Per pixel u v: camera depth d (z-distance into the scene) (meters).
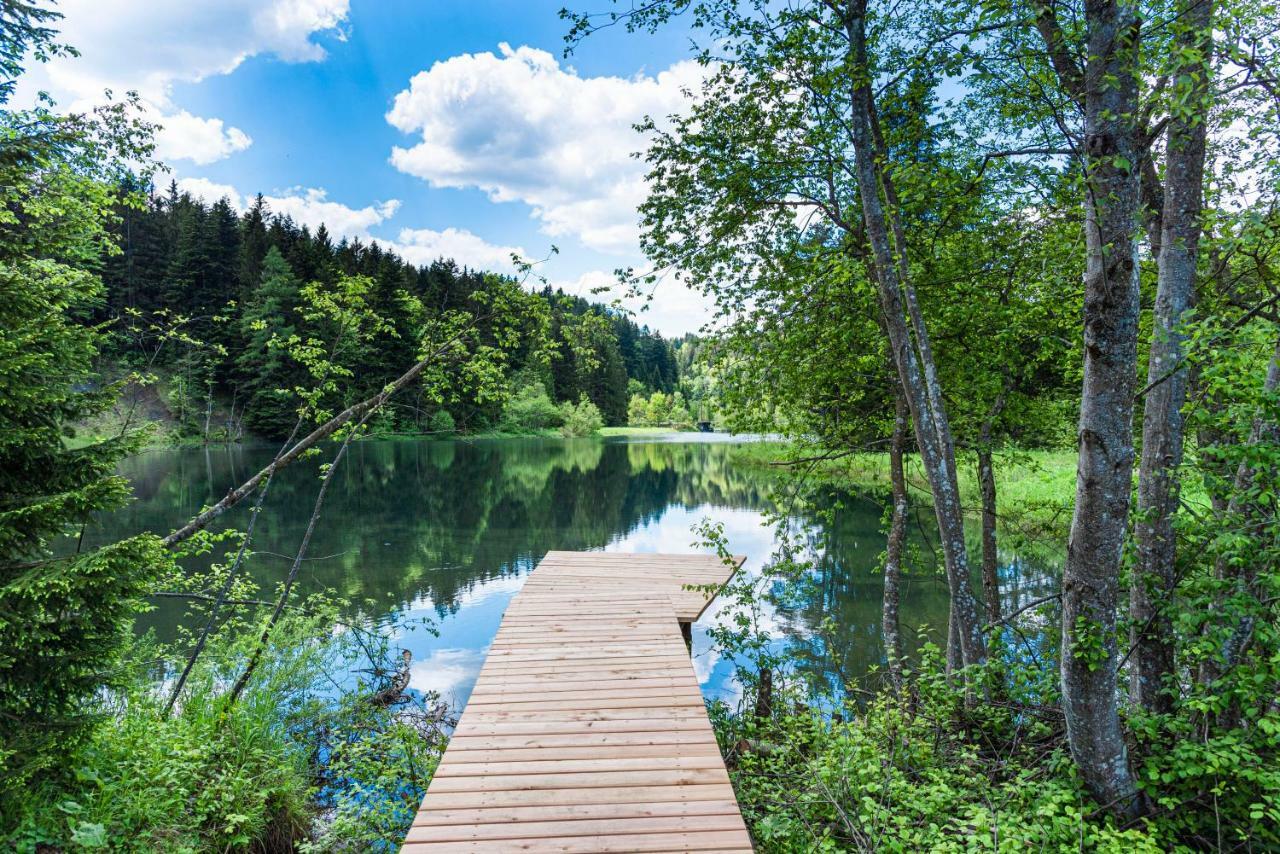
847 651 9.38
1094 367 3.56
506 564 14.33
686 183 7.62
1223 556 3.68
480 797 3.66
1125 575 4.52
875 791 4.00
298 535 16.77
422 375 9.78
